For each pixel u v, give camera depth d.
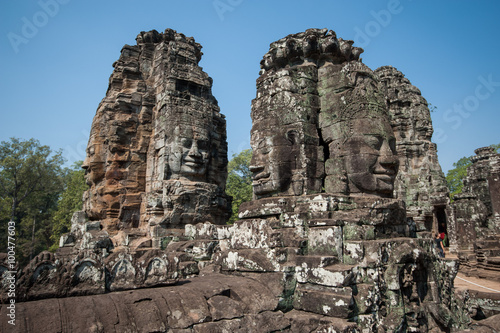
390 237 6.11
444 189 23.94
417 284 5.98
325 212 5.74
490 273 14.66
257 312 4.79
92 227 11.98
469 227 20.39
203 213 11.80
